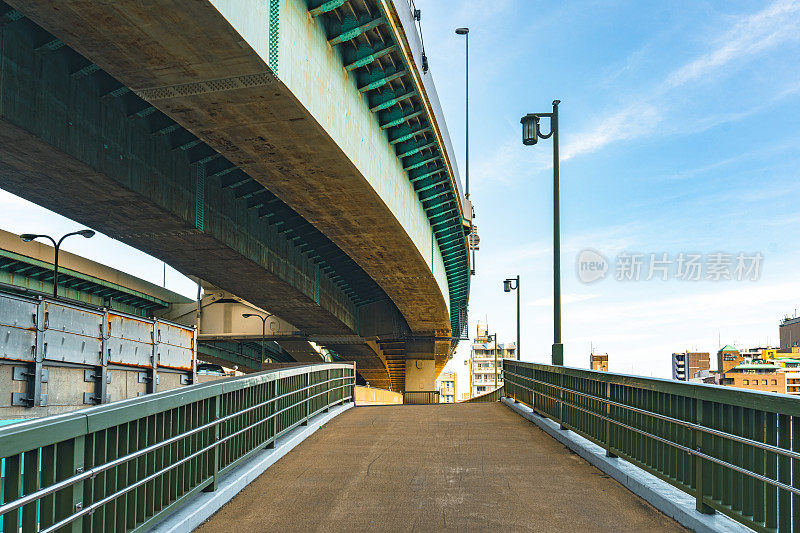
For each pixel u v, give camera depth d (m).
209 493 7.93
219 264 38.91
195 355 24.12
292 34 19.42
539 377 16.05
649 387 8.42
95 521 5.33
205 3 14.73
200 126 22.00
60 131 21.38
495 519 7.33
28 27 19.75
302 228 43.38
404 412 19.03
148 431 6.39
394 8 22.39
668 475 7.92
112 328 18.22
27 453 4.43
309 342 70.94
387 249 39.50
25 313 14.71
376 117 29.27
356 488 8.88
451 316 71.00
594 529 6.93
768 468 5.80
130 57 17.53
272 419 11.23
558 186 18.14
